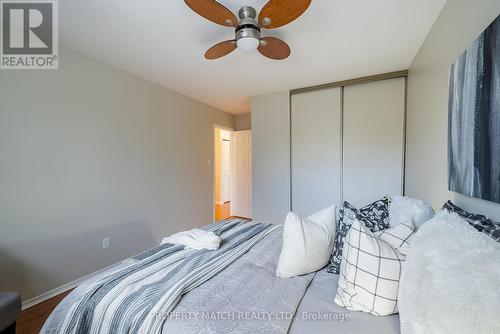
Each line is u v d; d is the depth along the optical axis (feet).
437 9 5.24
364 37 6.50
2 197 5.72
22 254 6.04
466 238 2.51
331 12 5.37
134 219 9.12
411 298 2.42
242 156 16.39
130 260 4.62
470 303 1.98
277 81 10.01
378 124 9.61
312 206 10.91
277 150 11.51
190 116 12.24
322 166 10.64
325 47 7.08
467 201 3.92
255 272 4.15
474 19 3.71
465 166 3.74
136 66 8.36
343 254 3.54
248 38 5.19
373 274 3.08
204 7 4.32
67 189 6.97
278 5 4.23
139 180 9.34
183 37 6.45
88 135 7.51
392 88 9.32
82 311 3.21
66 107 6.94
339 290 3.40
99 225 7.85
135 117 9.14
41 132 6.39
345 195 10.26
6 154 5.78
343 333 2.77
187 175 12.02
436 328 2.07
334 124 10.33
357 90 9.94
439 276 2.34
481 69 3.24
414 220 4.10
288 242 4.19
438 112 5.40
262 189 11.94
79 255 7.27
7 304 4.18
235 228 6.75
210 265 4.27
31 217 6.21
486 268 2.12
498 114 2.85
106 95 8.04
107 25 5.86
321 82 10.18
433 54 5.81
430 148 5.98
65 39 6.51
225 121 15.64
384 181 9.54
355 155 10.05
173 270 4.05
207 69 8.67
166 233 10.68
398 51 7.35
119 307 3.08
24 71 6.08
